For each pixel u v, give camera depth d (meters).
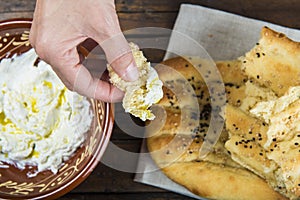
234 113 0.63
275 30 0.68
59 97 0.64
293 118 0.60
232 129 0.63
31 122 0.63
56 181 0.63
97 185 0.67
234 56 0.69
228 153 0.64
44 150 0.63
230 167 0.64
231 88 0.65
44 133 0.63
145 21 0.69
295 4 0.69
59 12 0.51
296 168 0.60
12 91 0.63
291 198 0.62
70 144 0.63
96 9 0.51
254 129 0.62
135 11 0.69
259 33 0.68
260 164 0.62
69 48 0.53
